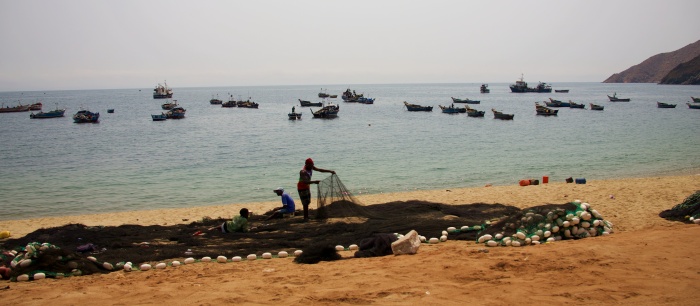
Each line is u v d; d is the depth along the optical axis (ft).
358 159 113.70
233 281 25.89
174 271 29.45
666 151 117.60
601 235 34.09
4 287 26.50
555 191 62.75
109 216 60.80
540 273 24.67
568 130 179.63
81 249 34.45
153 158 121.90
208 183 87.76
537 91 588.50
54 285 26.66
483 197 61.36
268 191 79.92
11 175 99.30
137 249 34.88
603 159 106.52
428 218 42.32
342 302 21.22
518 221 34.58
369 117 264.31
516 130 182.91
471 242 34.50
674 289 21.22
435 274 25.29
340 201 44.96
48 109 414.41
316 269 28.14
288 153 127.44
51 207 71.26
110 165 111.14
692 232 32.42
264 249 34.60
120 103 530.27
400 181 85.30
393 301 21.06
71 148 146.20
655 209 46.73
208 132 193.88
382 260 29.58
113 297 23.75
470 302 20.59
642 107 329.52
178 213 61.67
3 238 45.93
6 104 591.37
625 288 21.62
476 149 128.26
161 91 565.12
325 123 230.89
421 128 197.67
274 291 23.44
